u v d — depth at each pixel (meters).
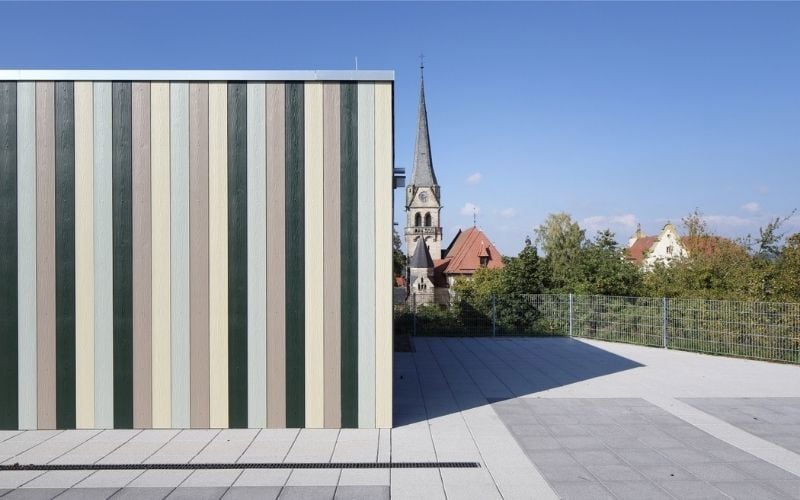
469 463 5.23
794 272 12.41
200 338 6.30
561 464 5.22
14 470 5.02
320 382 6.32
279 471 5.00
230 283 6.31
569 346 14.14
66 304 6.27
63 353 6.27
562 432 6.30
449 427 6.48
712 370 10.52
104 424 6.27
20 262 6.27
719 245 18.70
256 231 6.32
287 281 6.32
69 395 6.26
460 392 8.53
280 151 6.32
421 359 12.04
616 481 4.78
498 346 14.18
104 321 6.27
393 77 6.33
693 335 13.02
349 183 6.34
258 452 5.50
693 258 19.16
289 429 6.29
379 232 6.35
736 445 5.82
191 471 5.00
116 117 6.28
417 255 56.78
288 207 6.32
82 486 4.65
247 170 6.32
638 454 5.52
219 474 4.93
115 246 6.28
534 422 6.74
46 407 6.26
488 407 7.52
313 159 6.32
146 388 6.28
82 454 5.44
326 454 5.46
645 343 14.16
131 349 6.28
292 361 6.32
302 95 6.34
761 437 6.11
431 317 16.33
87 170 6.27
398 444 5.79
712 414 7.14
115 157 6.28
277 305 6.32
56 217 6.27
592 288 20.41
